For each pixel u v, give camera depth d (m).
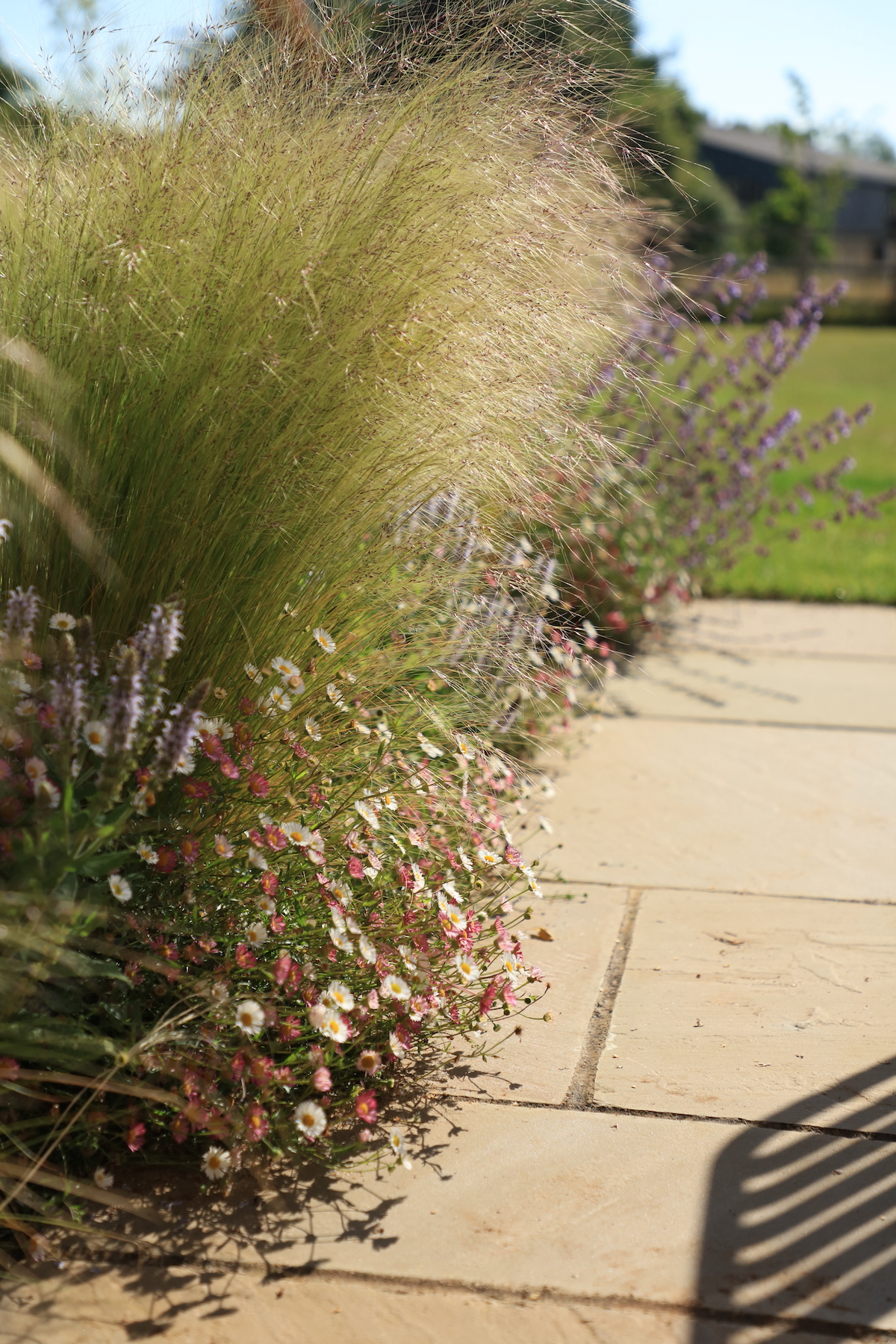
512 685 3.25
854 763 3.99
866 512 5.92
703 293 5.45
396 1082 2.27
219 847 2.07
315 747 2.46
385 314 2.35
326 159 2.48
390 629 2.67
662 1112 2.19
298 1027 2.03
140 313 2.27
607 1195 1.97
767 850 3.34
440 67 2.71
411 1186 2.00
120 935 2.08
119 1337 1.68
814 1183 2.00
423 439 2.43
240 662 2.38
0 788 1.95
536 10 2.89
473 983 2.36
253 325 2.29
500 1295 1.76
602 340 3.06
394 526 2.55
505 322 2.57
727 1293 1.77
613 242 3.06
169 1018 2.04
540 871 3.20
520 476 2.70
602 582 4.76
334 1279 1.79
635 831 3.47
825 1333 1.70
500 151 2.68
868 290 26.80
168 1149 2.02
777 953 2.78
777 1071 2.31
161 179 2.40
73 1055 1.88
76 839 1.90
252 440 2.31
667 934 2.87
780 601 6.14
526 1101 2.22
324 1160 2.01
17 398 2.18
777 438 5.55
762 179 39.03
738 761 4.02
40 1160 1.81
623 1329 1.70
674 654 5.24
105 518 2.31
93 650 2.06
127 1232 1.87
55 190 2.43
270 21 2.74
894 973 2.68
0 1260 1.81
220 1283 1.78
